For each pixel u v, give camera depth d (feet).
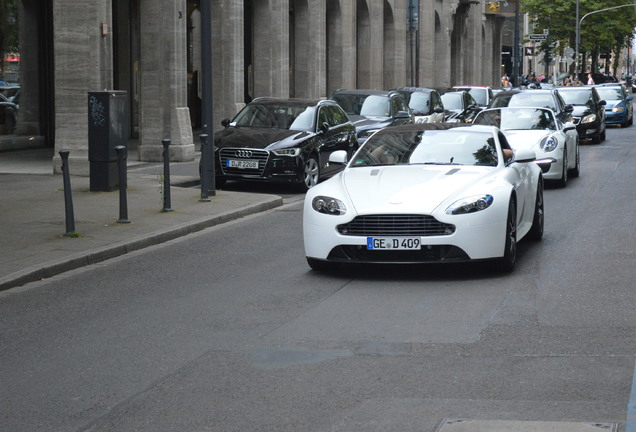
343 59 125.59
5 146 84.64
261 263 38.22
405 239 33.12
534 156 38.52
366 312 29.07
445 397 20.63
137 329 27.58
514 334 25.94
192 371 23.11
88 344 25.99
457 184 34.60
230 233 46.83
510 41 297.74
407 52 157.79
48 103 89.92
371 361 23.61
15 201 54.65
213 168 57.82
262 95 101.65
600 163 81.76
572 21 272.72
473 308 29.27
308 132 65.67
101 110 58.85
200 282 34.60
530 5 270.26
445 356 23.90
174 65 80.02
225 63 91.15
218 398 20.98
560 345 24.68
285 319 28.40
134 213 50.93
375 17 136.98
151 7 79.20
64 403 20.93
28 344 26.17
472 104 115.03
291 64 120.98
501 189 34.35
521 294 31.14
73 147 69.51
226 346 25.41
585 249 39.68
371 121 81.41
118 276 36.24
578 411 19.43
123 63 101.91
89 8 69.62
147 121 80.23
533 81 252.01
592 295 30.76
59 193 58.39
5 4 83.46
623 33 280.92
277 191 65.10
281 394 21.16
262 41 101.09
